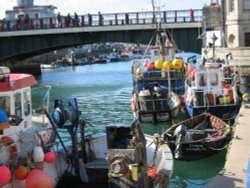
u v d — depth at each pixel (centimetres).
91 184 1348
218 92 2394
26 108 1274
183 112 2633
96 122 2712
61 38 4919
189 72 2803
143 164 1122
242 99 2430
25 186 1084
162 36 3438
